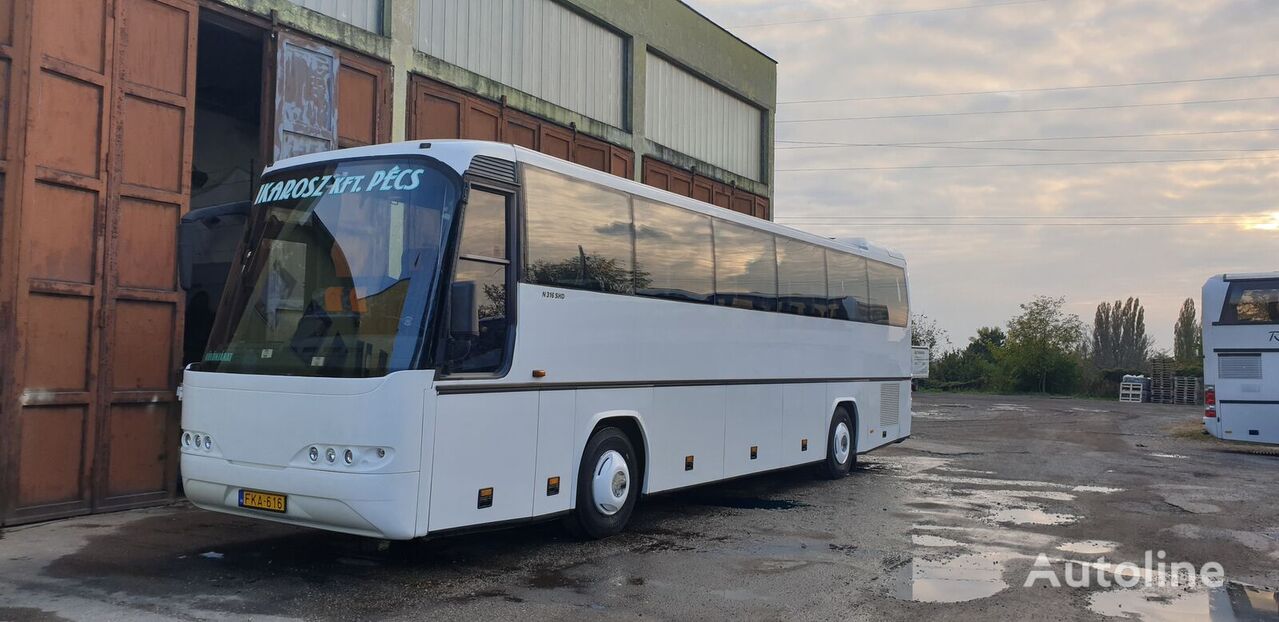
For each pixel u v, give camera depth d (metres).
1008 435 20.67
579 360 7.77
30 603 5.75
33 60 7.99
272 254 6.92
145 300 8.98
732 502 10.60
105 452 8.67
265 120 10.24
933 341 51.91
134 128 8.88
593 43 16.47
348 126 11.25
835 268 12.84
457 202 6.54
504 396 6.91
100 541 7.51
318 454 6.16
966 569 7.31
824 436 12.38
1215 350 18.23
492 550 7.65
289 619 5.55
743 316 10.46
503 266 7.00
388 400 6.04
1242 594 6.74
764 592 6.49
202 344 10.86
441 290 6.36
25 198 7.93
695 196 19.39
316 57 10.77
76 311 8.40
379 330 6.30
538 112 14.65
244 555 7.14
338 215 6.76
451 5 13.27
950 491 11.62
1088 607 6.30
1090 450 17.47
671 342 9.12
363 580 6.52
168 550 7.26
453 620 5.63
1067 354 46.66
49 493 8.23
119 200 8.75
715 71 20.14
